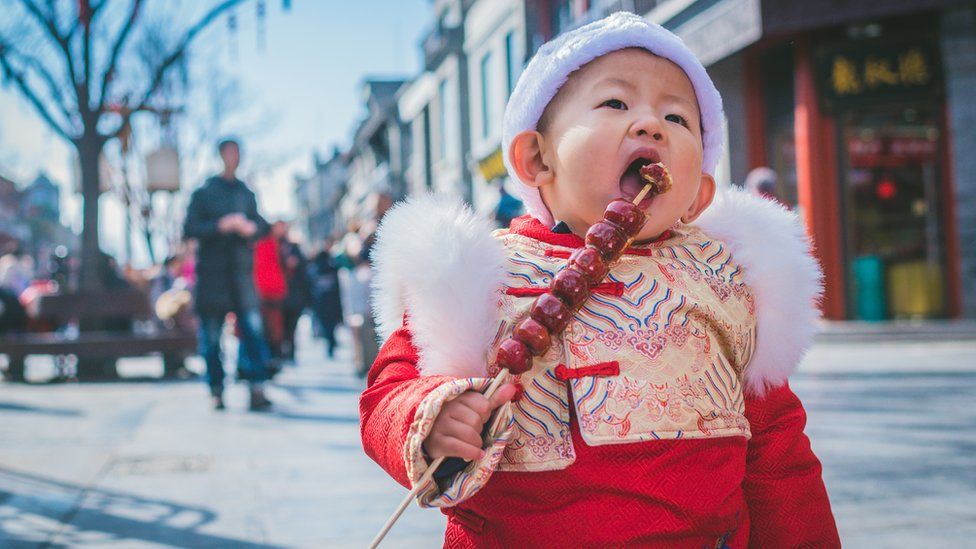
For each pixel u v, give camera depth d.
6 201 41.94
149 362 13.70
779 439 1.57
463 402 1.25
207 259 6.69
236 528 3.27
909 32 13.55
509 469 1.36
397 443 1.29
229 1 9.91
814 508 1.59
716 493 1.39
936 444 4.52
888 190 13.88
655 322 1.39
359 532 3.21
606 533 1.32
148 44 14.64
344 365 11.45
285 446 5.01
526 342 1.28
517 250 1.46
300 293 12.16
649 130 1.37
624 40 1.42
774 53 14.87
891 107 13.75
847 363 8.70
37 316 9.96
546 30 20.62
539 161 1.51
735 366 1.50
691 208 1.58
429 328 1.36
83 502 3.67
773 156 15.09
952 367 8.11
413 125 33.47
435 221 1.40
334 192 62.44
